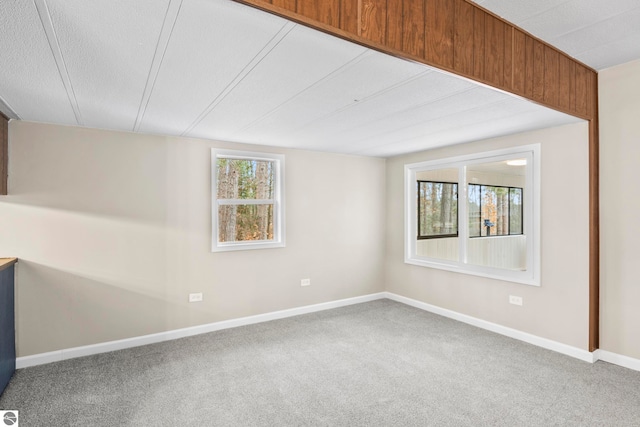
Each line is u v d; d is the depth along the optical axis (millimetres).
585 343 2977
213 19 1363
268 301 4148
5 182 2812
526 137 3375
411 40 1602
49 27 1411
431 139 3736
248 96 2289
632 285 2775
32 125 2949
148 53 1664
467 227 4117
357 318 4199
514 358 3035
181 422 2143
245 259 3990
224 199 3941
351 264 4832
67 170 3084
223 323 3846
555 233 3168
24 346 2916
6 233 2861
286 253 4281
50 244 3020
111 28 1428
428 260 4590
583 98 2734
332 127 3162
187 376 2730
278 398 2410
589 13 1909
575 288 3037
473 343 3385
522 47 2119
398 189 4949
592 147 2900
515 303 3512
